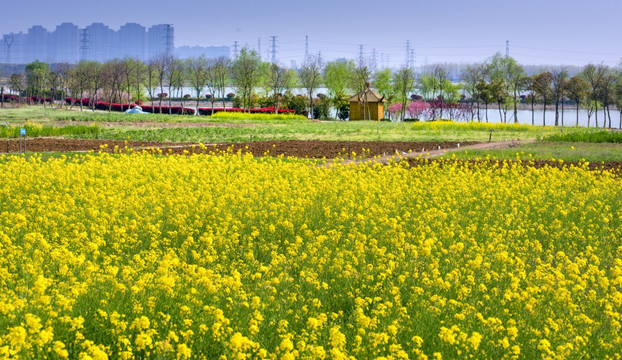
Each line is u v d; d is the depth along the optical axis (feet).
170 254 40.70
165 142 151.74
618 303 37.09
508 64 410.11
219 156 110.11
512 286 39.19
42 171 82.74
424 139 172.55
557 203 72.59
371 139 170.50
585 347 31.81
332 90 419.33
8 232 48.03
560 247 54.95
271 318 32.91
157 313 31.19
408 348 31.45
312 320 29.91
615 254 53.72
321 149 137.49
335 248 49.44
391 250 50.21
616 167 112.47
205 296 34.99
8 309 27.48
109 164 95.09
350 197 69.92
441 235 54.80
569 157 125.90
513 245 53.42
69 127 167.94
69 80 479.00
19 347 24.06
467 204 70.08
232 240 49.83
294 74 500.33
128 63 493.77
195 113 420.77
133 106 445.37
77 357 27.09
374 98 352.28
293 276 42.91
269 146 142.41
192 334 28.43
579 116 511.81
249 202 60.85
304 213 59.82
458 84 415.44
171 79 434.71
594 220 64.75
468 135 191.11
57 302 29.60
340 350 28.50
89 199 61.00
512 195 75.97
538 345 29.96
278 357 29.27
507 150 139.64
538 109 590.55
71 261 36.40
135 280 37.50
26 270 36.19
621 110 349.61
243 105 432.66
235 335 26.71
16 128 156.04
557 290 37.47
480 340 29.50
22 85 557.33
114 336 28.60
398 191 73.77
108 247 47.88
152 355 28.60
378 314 34.17
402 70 418.31
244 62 427.74
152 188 71.15
